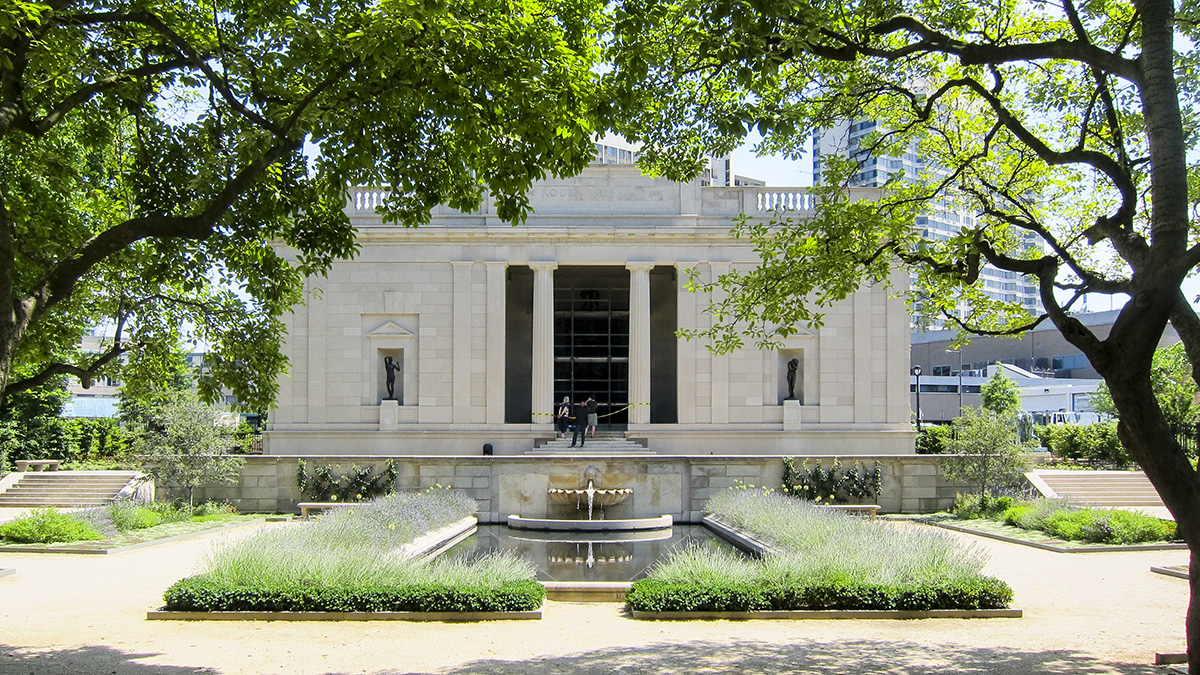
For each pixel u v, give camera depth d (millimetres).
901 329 49406
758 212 49500
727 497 35531
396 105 13836
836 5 14977
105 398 94812
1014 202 18234
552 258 49281
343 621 17266
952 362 120688
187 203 17031
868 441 48656
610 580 22516
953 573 19062
